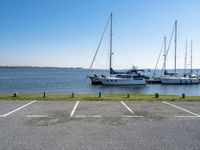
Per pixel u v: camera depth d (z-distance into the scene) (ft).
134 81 194.80
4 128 31.12
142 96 65.92
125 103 53.52
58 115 39.58
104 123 34.22
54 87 199.21
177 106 49.80
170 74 233.76
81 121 35.37
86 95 68.18
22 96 63.77
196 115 40.32
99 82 198.80
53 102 54.44
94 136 27.76
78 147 23.95
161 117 38.60
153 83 216.95
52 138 26.89
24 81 282.36
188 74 237.25
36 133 28.86
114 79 191.01
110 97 62.90
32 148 23.59
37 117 37.99
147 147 24.12
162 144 25.07
